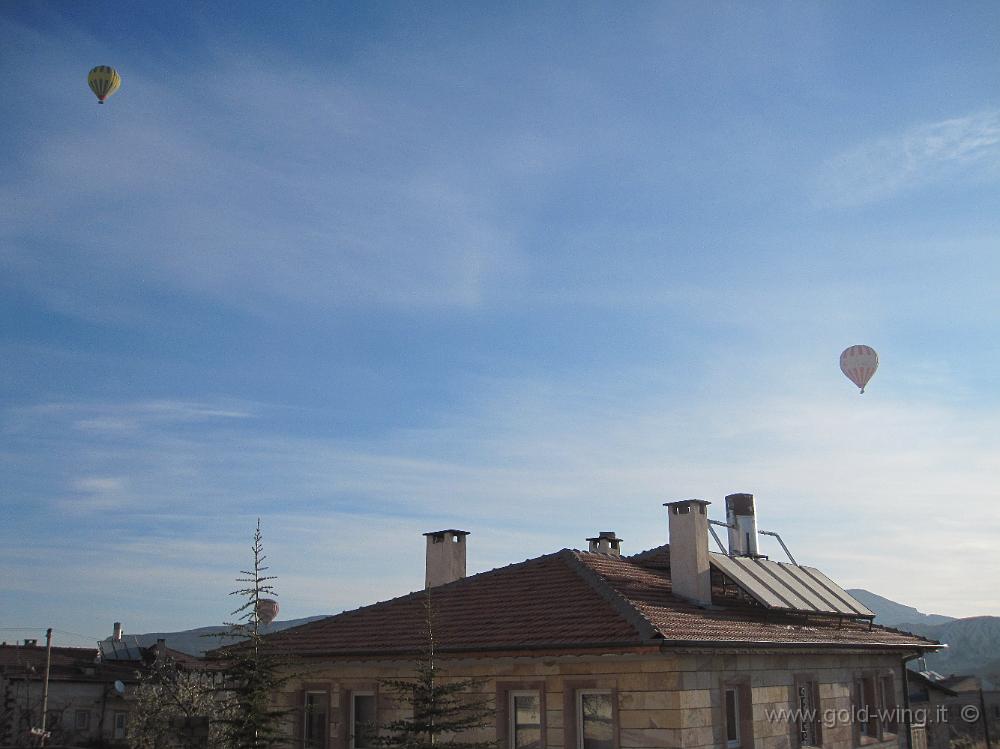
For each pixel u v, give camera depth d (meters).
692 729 14.21
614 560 19.86
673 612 16.19
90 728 39.97
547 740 15.20
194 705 24.83
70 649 49.91
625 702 14.58
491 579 19.17
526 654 15.01
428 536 21.77
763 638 16.41
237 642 14.52
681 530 18.28
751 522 22.36
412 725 12.88
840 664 19.45
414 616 18.59
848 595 22.19
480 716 13.60
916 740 22.73
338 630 19.11
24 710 38.06
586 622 15.34
